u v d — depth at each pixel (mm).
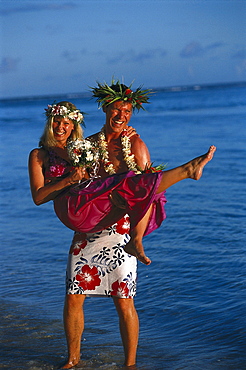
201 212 9383
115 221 4027
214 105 59406
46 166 4168
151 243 7617
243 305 5160
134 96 4164
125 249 3986
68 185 4047
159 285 5926
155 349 4477
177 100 89438
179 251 7129
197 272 6227
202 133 25641
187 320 4984
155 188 3859
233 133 24672
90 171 4203
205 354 4309
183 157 17266
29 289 6070
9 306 5555
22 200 11750
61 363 4273
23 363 4285
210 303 5309
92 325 5086
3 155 21188
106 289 4082
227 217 8914
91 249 4090
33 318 5223
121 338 4328
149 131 29000
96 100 4281
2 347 4602
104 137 4285
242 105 54375
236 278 5922
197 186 12047
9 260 7223
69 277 4141
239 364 4094
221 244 7320
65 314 4172
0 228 9164
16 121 48125
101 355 4410
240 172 13688
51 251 7621
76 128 4242
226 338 4555
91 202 3977
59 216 4082
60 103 4219
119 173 4039
